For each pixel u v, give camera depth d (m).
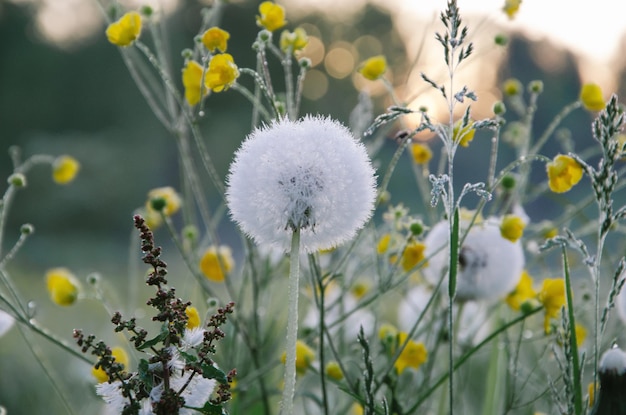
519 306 0.61
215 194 4.69
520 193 0.67
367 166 0.43
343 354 0.68
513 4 0.67
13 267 3.46
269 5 0.59
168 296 0.39
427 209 0.66
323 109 5.90
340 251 0.70
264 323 0.70
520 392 0.57
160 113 0.67
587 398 0.47
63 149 6.30
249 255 0.62
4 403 0.84
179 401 0.38
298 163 0.42
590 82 0.64
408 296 0.68
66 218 6.22
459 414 0.68
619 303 0.56
